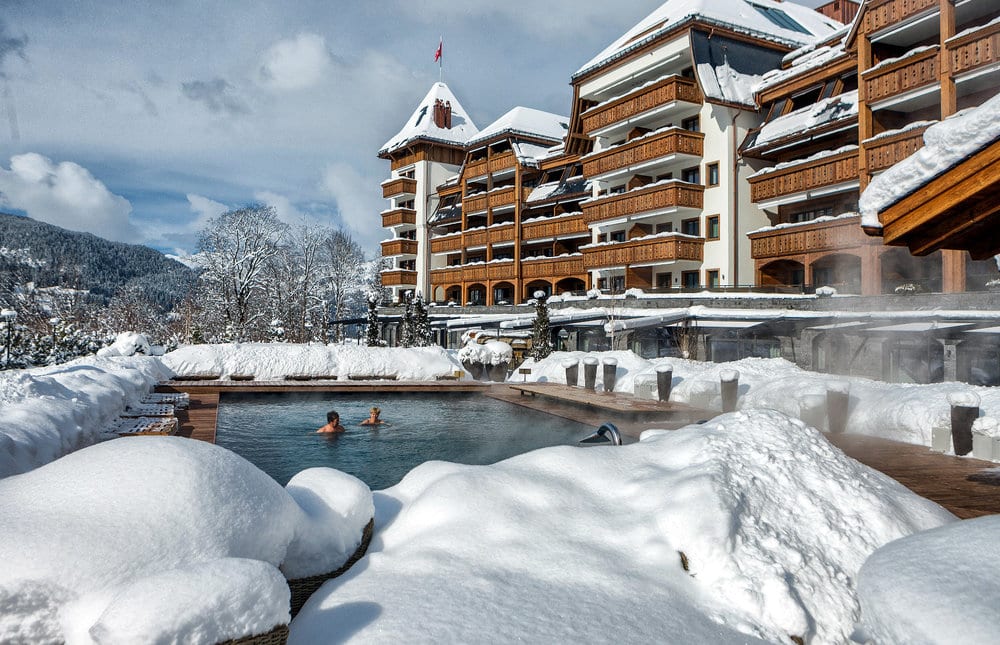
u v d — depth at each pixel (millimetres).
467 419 14742
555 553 3848
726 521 3943
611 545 4020
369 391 18484
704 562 3814
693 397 14297
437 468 5059
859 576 2422
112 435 8547
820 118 23828
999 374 15109
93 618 2604
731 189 27312
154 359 18922
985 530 2359
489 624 3082
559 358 22016
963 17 19562
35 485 3135
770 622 3510
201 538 3021
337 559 3814
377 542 4227
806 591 3697
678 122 29969
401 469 9781
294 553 3658
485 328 32219
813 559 3908
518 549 3855
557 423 14078
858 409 11211
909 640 1940
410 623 3072
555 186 39469
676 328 24188
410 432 13109
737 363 16391
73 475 3184
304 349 21328
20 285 42688
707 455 4707
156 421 9930
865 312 18766
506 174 43469
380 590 3451
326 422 14188
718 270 27719
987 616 1804
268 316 59375
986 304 16547
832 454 4875
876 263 21469
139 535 2904
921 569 2186
